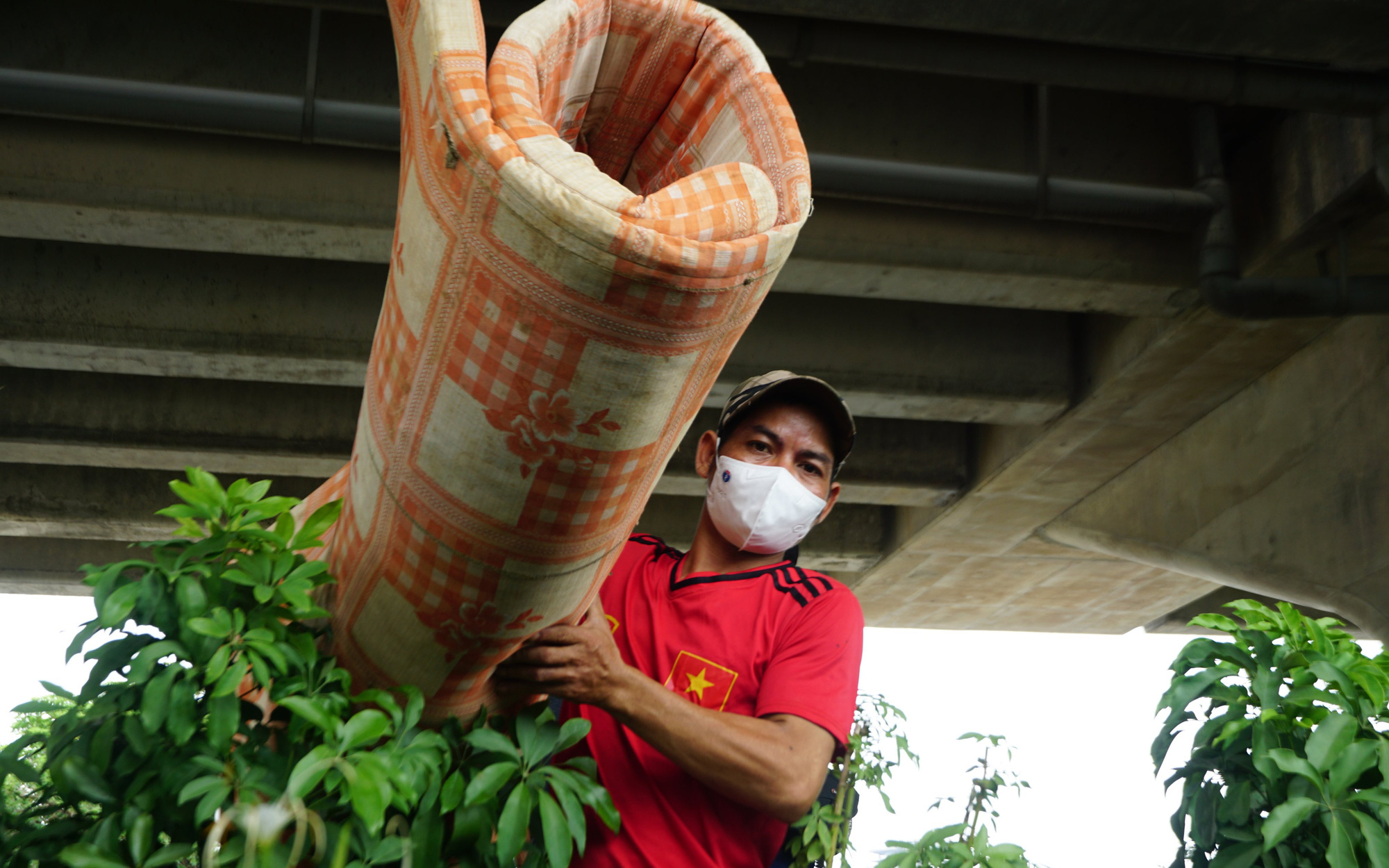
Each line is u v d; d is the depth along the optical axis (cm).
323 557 165
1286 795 179
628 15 145
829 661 191
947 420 1026
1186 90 613
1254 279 740
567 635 157
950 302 812
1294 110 637
